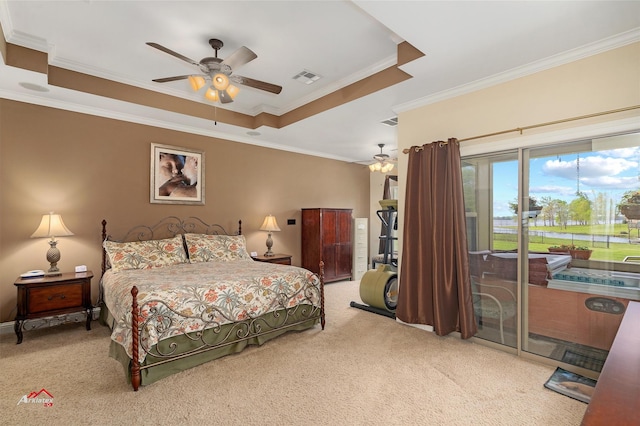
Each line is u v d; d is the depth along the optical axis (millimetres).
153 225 4582
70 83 3480
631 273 2480
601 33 2387
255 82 2982
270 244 5625
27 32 2854
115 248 3850
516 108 2992
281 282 3398
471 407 2186
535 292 2949
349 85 3787
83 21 2678
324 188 6898
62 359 2873
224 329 2943
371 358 2924
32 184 3707
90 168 4086
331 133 5195
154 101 4059
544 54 2695
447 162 3311
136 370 2361
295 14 2566
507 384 2482
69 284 3486
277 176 6070
